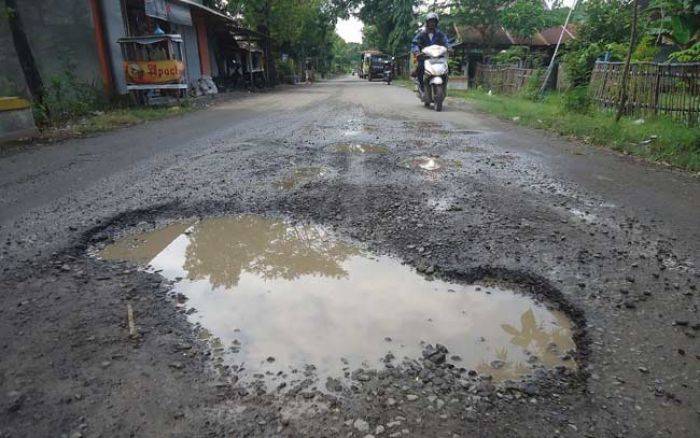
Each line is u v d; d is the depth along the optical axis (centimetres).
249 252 312
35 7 1112
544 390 181
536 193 430
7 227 342
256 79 2594
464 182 465
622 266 282
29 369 185
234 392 177
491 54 2506
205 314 236
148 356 197
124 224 356
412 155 592
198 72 1897
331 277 277
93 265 286
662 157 577
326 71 6931
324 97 1666
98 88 1200
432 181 467
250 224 359
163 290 258
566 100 998
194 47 1856
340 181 463
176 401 170
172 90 1372
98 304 238
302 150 619
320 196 416
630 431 159
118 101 1204
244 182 459
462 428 160
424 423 162
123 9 1275
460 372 192
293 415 165
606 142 680
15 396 170
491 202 401
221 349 206
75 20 1157
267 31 2661
